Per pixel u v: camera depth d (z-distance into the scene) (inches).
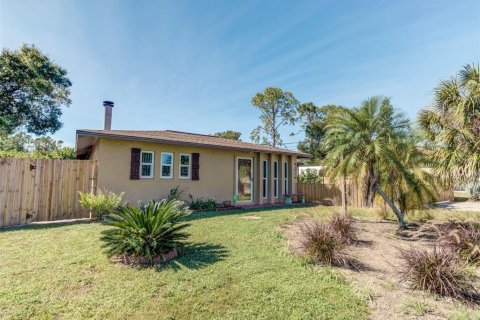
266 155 564.1
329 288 143.9
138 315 114.0
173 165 428.1
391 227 319.0
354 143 299.0
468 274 151.8
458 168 248.1
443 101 274.1
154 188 403.9
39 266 162.6
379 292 142.3
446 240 201.8
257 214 383.9
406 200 317.1
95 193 349.4
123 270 159.9
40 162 315.0
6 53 733.3
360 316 118.4
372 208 401.7
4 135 827.4
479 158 231.0
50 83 820.6
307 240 196.9
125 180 374.9
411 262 155.7
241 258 185.6
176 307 121.0
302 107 1428.4
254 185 542.3
